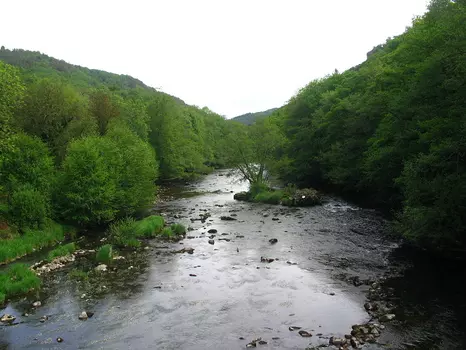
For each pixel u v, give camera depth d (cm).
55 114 3972
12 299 1852
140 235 2992
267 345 1409
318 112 6019
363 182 4347
